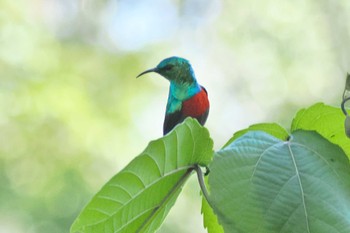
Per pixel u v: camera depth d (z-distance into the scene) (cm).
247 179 227
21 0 1745
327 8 1644
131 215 234
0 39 1678
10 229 1251
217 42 1788
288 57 1655
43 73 1669
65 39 1827
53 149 1540
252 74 1691
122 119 1652
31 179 1434
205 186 230
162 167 228
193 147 231
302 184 227
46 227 1250
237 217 221
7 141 1534
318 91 1602
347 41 1623
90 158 1539
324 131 262
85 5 1892
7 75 1627
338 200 225
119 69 1770
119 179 222
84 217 227
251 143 236
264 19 1716
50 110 1595
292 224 220
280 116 1588
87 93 1684
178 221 1219
